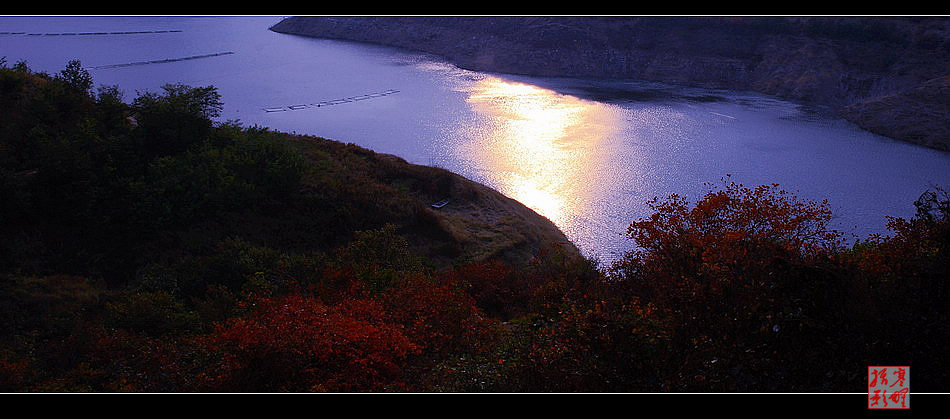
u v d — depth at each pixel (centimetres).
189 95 5228
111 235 4059
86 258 3841
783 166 7512
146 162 4684
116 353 2141
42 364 2212
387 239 3325
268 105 10925
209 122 5291
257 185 4803
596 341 1244
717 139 8606
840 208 6250
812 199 6462
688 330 1194
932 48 11238
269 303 1908
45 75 5822
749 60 12875
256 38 19262
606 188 6631
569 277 3044
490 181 6838
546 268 3350
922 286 1212
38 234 3891
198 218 4378
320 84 12725
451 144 8350
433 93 11812
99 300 3322
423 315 2048
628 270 2073
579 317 1332
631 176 7019
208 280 3266
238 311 2622
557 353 1340
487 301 2983
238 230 4356
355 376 1536
